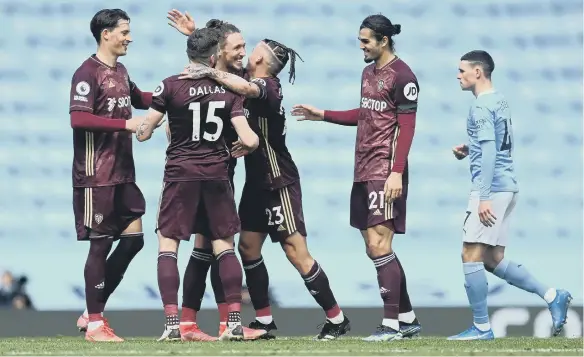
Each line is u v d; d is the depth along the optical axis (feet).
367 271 162.09
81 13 168.86
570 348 94.94
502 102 107.96
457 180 164.86
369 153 107.14
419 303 162.91
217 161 101.50
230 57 105.60
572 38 168.25
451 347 95.81
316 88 165.37
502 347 96.07
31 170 167.02
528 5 168.25
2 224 165.78
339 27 166.50
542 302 159.43
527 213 166.81
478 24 168.14
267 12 167.22
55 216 166.50
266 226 108.88
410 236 163.53
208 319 144.77
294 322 146.51
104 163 107.45
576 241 166.30
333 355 87.51
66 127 167.84
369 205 106.83
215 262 110.32
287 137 163.63
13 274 164.86
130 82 113.50
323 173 163.43
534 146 167.73
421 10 167.63
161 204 101.86
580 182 167.12
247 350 91.09
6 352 91.71
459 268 163.22
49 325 147.43
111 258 109.81
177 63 165.99
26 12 168.35
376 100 106.93
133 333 149.38
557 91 168.25
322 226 162.71
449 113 166.20
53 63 168.35
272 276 159.02
